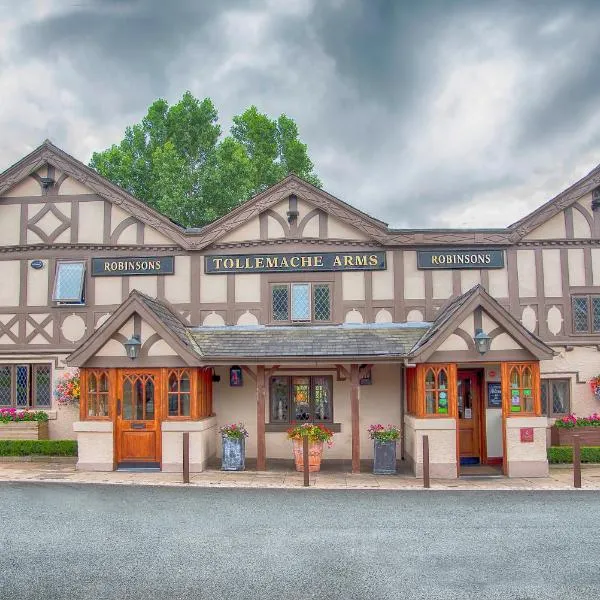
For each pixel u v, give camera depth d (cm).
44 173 1474
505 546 779
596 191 1398
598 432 1341
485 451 1357
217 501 1009
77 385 1395
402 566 713
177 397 1262
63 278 1438
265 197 1417
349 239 1405
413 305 1392
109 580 675
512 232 1390
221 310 1416
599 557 741
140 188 2706
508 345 1202
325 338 1326
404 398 1393
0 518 911
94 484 1130
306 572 695
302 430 1267
